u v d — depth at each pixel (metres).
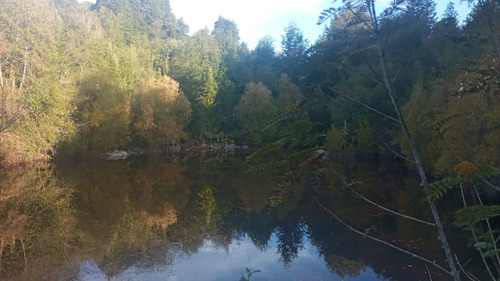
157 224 13.32
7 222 13.33
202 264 9.45
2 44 25.89
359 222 13.14
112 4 83.06
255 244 11.05
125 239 11.56
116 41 54.81
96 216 14.41
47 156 29.62
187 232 12.30
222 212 15.11
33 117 27.73
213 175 25.72
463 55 13.19
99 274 8.79
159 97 42.19
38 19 31.20
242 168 29.41
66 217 14.20
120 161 33.81
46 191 18.75
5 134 23.59
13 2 29.25
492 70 4.85
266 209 15.49
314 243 11.03
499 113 11.49
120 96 36.44
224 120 51.59
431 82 14.73
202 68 53.12
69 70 33.16
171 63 56.00
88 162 31.66
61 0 70.12
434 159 15.44
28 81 27.58
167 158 37.62
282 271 8.95
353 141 27.69
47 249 10.56
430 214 13.51
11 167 25.30
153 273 8.88
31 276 8.63
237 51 66.50
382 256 9.75
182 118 44.59
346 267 9.12
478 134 12.64
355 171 24.61
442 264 8.98
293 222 13.41
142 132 41.09
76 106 31.78
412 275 8.48
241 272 8.91
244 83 54.44
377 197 17.05
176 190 20.00
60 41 35.25
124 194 18.81
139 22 78.38
